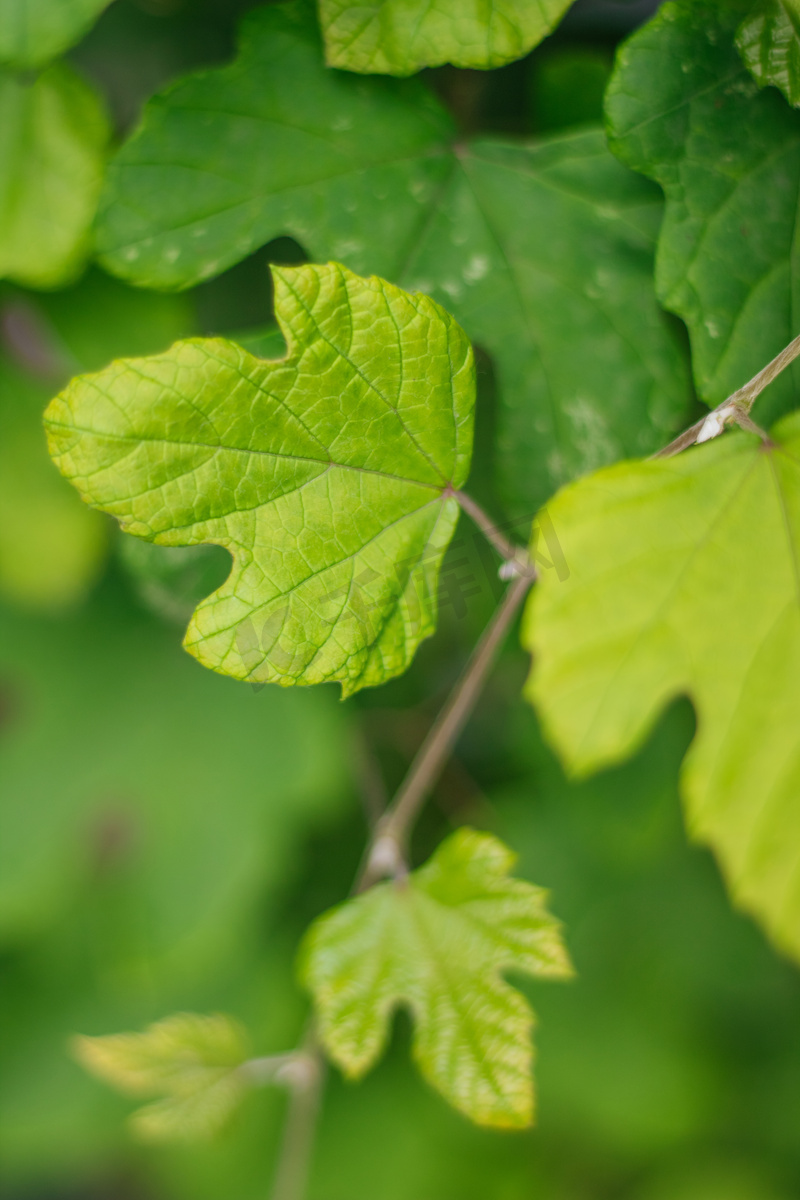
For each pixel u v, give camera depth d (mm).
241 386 411
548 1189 822
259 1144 809
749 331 437
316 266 411
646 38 434
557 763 584
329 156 454
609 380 456
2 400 500
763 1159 863
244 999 711
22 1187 942
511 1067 442
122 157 450
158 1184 903
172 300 481
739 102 436
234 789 584
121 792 591
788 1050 796
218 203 451
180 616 480
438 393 420
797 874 433
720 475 420
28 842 591
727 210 437
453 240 456
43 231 465
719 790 430
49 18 446
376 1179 781
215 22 490
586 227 457
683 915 750
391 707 611
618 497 417
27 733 598
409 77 457
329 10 436
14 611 598
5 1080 726
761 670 425
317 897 682
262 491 416
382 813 622
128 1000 733
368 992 456
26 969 721
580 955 742
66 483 506
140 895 583
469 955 455
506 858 462
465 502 428
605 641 420
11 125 463
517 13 435
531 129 482
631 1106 758
